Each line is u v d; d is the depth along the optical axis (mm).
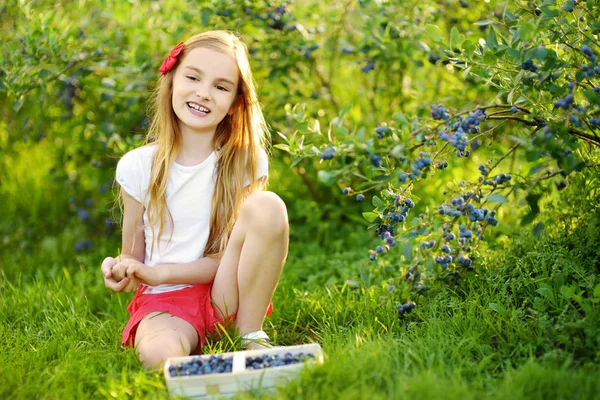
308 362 2172
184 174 2672
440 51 3490
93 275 3676
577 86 2584
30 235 4145
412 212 4027
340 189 4316
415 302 2824
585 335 2305
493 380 2137
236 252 2553
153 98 3426
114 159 4121
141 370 2297
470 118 2328
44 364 2471
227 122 2795
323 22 4203
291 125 3875
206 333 2613
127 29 3857
